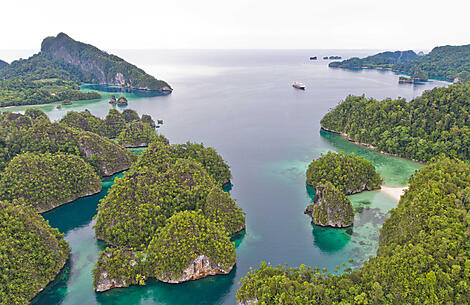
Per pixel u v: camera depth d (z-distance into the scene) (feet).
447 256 189.88
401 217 252.21
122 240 269.44
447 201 231.71
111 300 224.33
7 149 394.73
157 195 296.92
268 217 323.57
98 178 385.09
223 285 235.81
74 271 248.73
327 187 310.24
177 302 222.48
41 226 253.65
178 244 237.45
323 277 210.38
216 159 403.13
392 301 180.45
